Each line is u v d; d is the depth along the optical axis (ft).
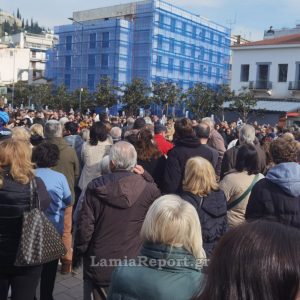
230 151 19.42
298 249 3.45
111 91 142.92
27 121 43.98
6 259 11.17
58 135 19.57
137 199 11.30
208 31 183.21
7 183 11.20
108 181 11.34
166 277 7.07
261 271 3.38
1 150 11.48
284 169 11.96
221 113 132.05
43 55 305.94
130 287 7.13
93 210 11.35
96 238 11.32
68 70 180.86
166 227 7.32
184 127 18.07
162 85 133.39
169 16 165.37
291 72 139.33
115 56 163.02
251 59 147.23
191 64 176.45
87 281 11.74
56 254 11.31
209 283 3.72
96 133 21.72
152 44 160.25
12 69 284.00
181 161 17.28
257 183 12.46
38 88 181.06
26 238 10.87
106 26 165.48
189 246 7.43
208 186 12.03
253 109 129.29
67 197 14.88
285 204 11.75
